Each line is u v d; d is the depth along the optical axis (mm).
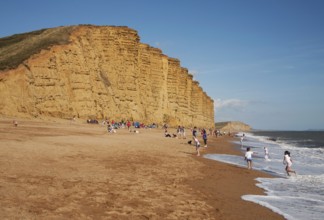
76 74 53500
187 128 85375
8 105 42344
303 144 61438
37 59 48438
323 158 31391
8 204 7473
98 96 57281
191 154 25312
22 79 44875
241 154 30516
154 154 21766
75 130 35562
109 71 63688
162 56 81812
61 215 7246
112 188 10477
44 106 46344
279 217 9234
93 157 17125
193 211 8992
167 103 80000
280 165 23656
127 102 64625
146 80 73500
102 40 64500
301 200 11688
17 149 16422
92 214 7660
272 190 13477
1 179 9789
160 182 12539
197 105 101250
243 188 13367
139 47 72875
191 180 13852
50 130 31625
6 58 50094
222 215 8969
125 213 8047
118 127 52469
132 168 15086
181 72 89688
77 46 56375
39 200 8156
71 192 9336
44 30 66188
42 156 15266
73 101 51688
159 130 60219
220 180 14711
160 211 8586
